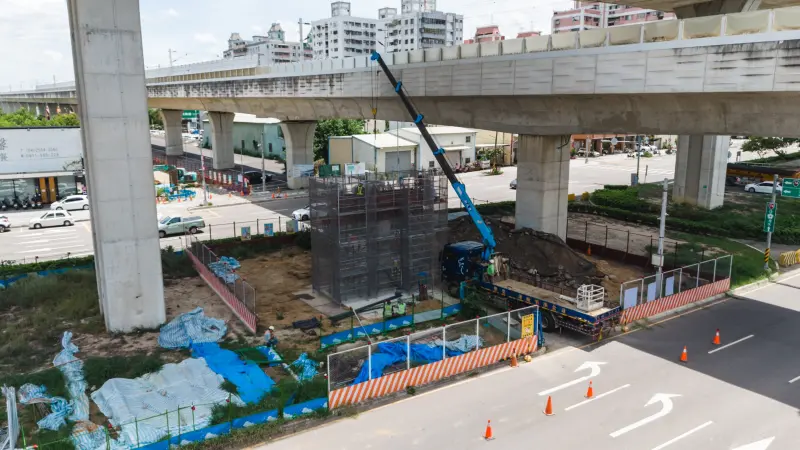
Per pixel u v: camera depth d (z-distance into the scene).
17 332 26.62
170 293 32.50
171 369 22.22
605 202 58.53
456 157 87.75
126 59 25.33
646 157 108.69
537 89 30.17
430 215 31.14
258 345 24.94
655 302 28.23
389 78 35.75
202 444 17.34
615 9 176.00
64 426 18.36
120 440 17.28
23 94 155.25
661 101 27.52
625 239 43.84
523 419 19.11
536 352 24.33
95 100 24.94
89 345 25.53
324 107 52.50
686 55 24.16
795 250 39.88
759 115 24.56
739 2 39.50
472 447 17.56
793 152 98.00
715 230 45.72
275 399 19.69
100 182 25.59
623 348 24.75
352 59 43.53
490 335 24.06
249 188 66.94
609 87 27.06
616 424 18.77
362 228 29.66
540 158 37.75
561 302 25.92
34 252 42.41
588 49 27.66
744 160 98.94
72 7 25.09
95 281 33.06
